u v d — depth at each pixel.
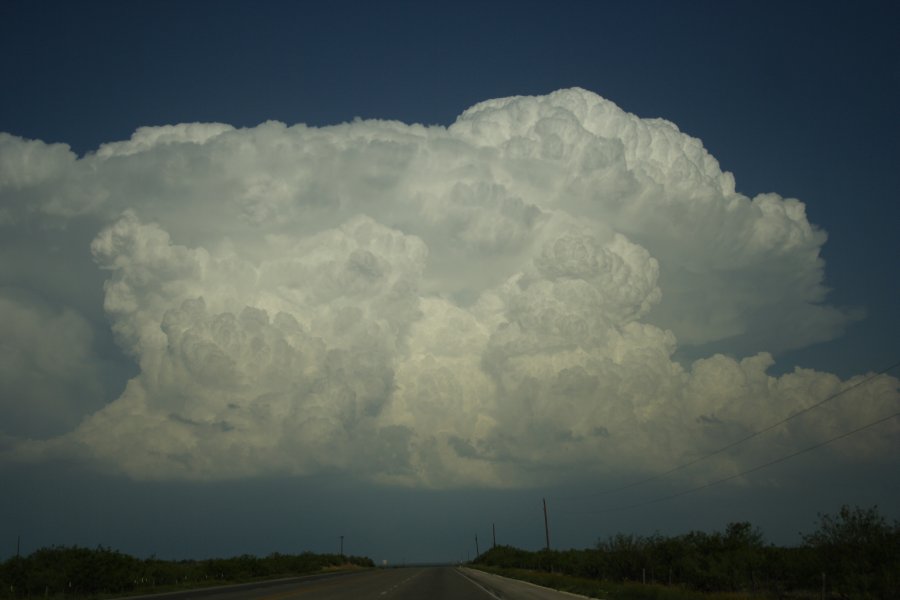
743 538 42.44
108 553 53.88
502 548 141.88
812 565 30.53
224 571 75.38
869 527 29.69
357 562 182.38
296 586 56.06
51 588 49.91
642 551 51.00
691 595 35.09
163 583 64.50
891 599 26.70
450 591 47.22
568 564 73.56
